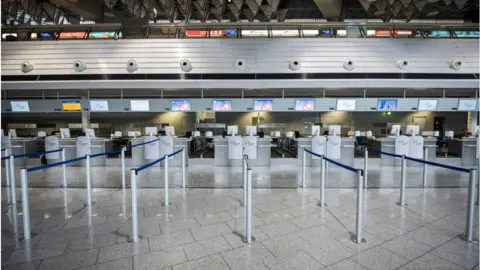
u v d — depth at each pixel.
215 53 9.80
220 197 4.88
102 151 8.59
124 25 11.37
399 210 4.18
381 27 11.72
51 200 4.73
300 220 3.76
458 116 12.57
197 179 6.45
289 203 4.51
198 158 8.59
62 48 9.70
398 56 9.73
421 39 9.81
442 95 10.11
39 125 12.48
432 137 8.75
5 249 2.94
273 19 14.37
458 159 8.66
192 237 3.24
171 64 9.73
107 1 10.70
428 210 4.17
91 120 12.55
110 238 3.21
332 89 10.06
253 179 6.44
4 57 9.73
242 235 3.29
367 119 12.71
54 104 9.56
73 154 8.67
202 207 4.32
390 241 3.12
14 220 3.81
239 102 9.63
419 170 7.71
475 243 3.07
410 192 5.21
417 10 11.88
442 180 6.33
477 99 9.51
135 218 3.12
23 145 8.62
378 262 2.67
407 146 8.32
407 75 9.62
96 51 9.71
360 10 14.45
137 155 8.60
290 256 2.79
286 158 8.55
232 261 2.69
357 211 3.07
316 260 2.71
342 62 9.76
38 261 2.70
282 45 9.84
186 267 2.59
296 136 10.85
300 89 10.00
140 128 12.61
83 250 2.92
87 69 9.66
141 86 9.62
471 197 3.10
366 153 5.53
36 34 11.02
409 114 12.73
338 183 5.98
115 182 6.16
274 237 3.23
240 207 4.32
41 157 8.72
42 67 9.68
